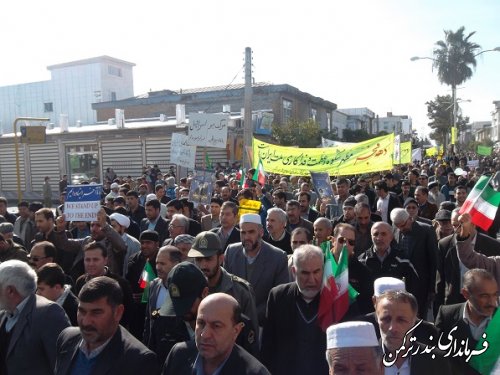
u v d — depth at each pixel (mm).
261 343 4191
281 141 34562
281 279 5312
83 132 31719
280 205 9555
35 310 3812
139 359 3164
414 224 6648
